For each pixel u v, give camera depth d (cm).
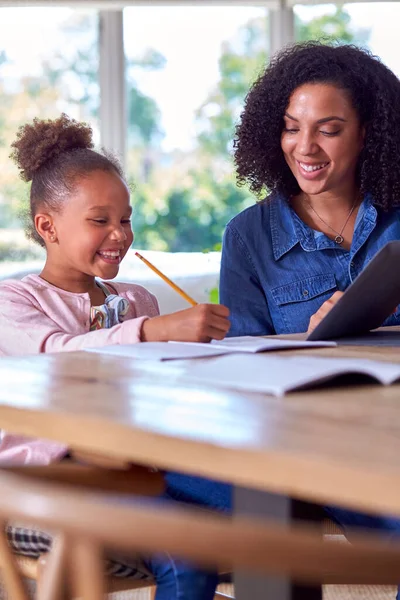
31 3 350
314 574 54
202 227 382
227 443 71
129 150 373
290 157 198
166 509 58
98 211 172
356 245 197
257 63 381
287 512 79
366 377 102
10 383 100
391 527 140
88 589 64
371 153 195
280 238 202
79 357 121
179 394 92
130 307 184
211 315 140
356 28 384
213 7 375
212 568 112
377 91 195
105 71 365
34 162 179
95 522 57
